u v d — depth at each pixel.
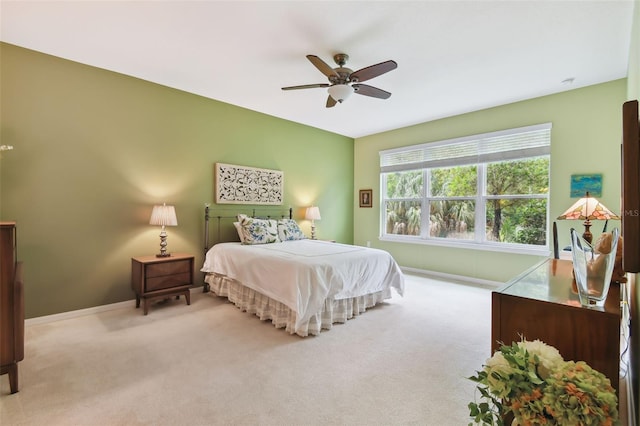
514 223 4.18
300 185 5.22
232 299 3.43
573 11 2.20
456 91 3.71
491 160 4.32
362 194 6.09
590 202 2.61
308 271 2.65
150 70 3.21
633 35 2.19
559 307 1.27
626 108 1.13
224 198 4.17
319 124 5.24
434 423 1.56
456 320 2.99
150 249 3.54
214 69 3.18
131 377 1.95
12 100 2.72
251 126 4.50
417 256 5.21
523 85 3.53
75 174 3.04
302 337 2.58
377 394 1.80
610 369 1.17
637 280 1.56
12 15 2.27
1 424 1.52
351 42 2.62
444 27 2.40
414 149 5.20
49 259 2.91
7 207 2.71
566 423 0.92
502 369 1.06
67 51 2.83
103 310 3.20
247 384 1.89
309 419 1.58
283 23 2.36
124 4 2.15
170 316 3.06
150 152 3.53
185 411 1.63
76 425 1.52
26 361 2.13
